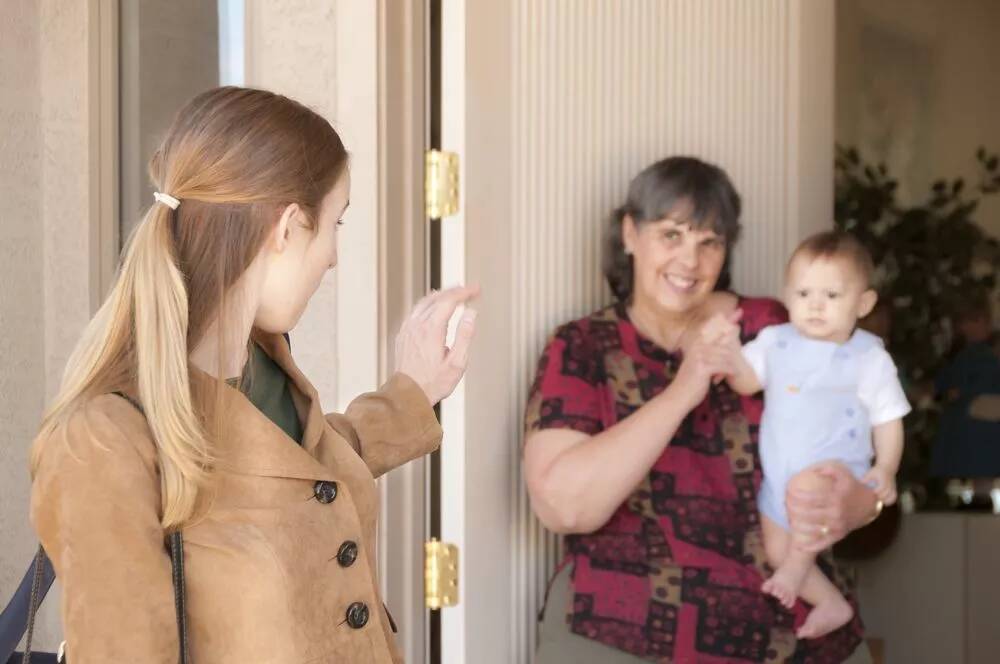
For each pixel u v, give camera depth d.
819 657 2.50
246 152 1.30
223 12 2.85
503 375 2.71
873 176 5.82
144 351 1.23
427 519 2.71
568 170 2.84
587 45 2.87
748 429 2.59
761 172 3.23
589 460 2.43
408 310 2.68
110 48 3.01
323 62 2.72
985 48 6.03
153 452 1.22
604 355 2.59
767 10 3.24
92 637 1.15
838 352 2.64
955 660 4.11
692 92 3.08
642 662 2.45
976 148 5.91
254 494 1.29
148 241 1.27
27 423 3.08
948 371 5.41
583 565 2.48
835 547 4.17
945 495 5.25
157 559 1.19
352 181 2.64
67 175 3.06
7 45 3.01
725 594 2.44
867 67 5.88
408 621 2.64
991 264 5.71
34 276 3.08
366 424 1.60
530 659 2.75
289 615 1.26
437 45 2.73
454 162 2.66
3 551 3.06
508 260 2.72
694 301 2.63
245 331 1.34
